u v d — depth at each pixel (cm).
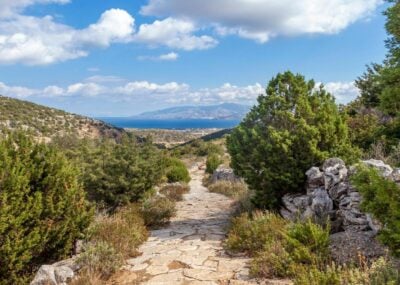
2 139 666
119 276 631
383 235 411
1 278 558
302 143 911
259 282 563
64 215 688
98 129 8400
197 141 6444
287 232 659
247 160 996
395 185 398
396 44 420
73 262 657
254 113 1057
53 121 7562
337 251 605
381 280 439
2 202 562
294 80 1031
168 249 797
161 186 2125
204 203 1581
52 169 693
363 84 1398
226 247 786
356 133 1130
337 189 777
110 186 1166
